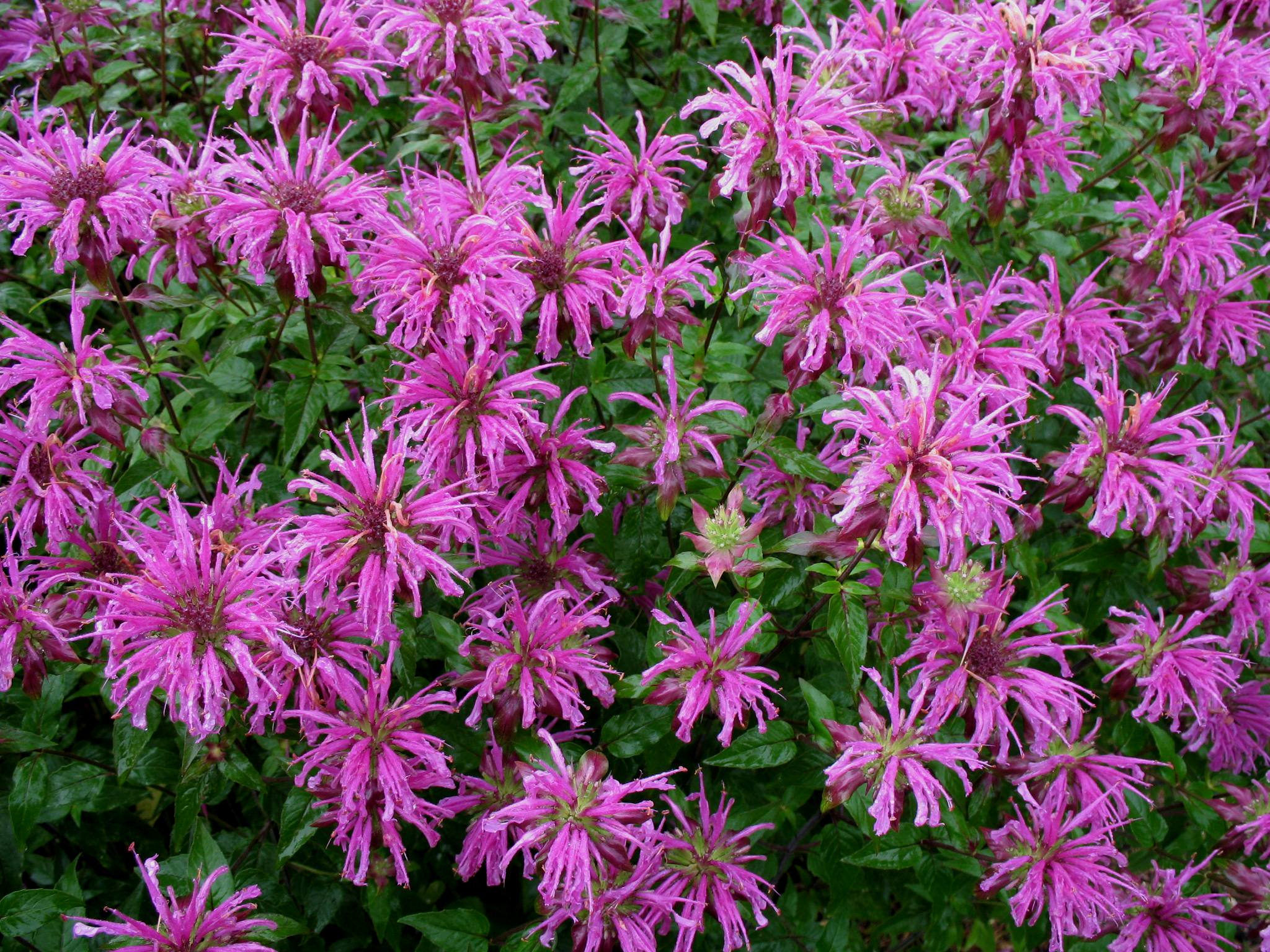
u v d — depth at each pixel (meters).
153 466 0.47
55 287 0.61
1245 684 0.55
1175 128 0.58
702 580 0.54
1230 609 0.53
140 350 0.51
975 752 0.41
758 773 0.53
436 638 0.48
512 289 0.42
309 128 0.50
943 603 0.43
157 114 0.61
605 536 0.48
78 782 0.48
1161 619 0.49
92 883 0.52
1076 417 0.47
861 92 0.53
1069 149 0.58
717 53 0.65
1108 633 0.60
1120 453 0.47
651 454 0.46
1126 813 0.46
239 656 0.37
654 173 0.47
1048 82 0.49
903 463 0.39
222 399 0.50
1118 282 0.60
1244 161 0.68
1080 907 0.44
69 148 0.43
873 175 0.54
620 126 0.62
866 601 0.48
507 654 0.43
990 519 0.40
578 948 0.40
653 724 0.45
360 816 0.42
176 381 0.51
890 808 0.40
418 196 0.43
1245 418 0.68
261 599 0.39
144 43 0.62
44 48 0.59
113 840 0.53
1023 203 0.59
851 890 0.50
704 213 0.63
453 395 0.42
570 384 0.48
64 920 0.45
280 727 0.41
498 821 0.40
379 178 0.50
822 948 0.49
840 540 0.42
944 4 0.59
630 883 0.40
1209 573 0.53
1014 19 0.50
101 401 0.43
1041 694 0.43
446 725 0.46
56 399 0.44
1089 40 0.51
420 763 0.44
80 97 0.60
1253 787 0.57
